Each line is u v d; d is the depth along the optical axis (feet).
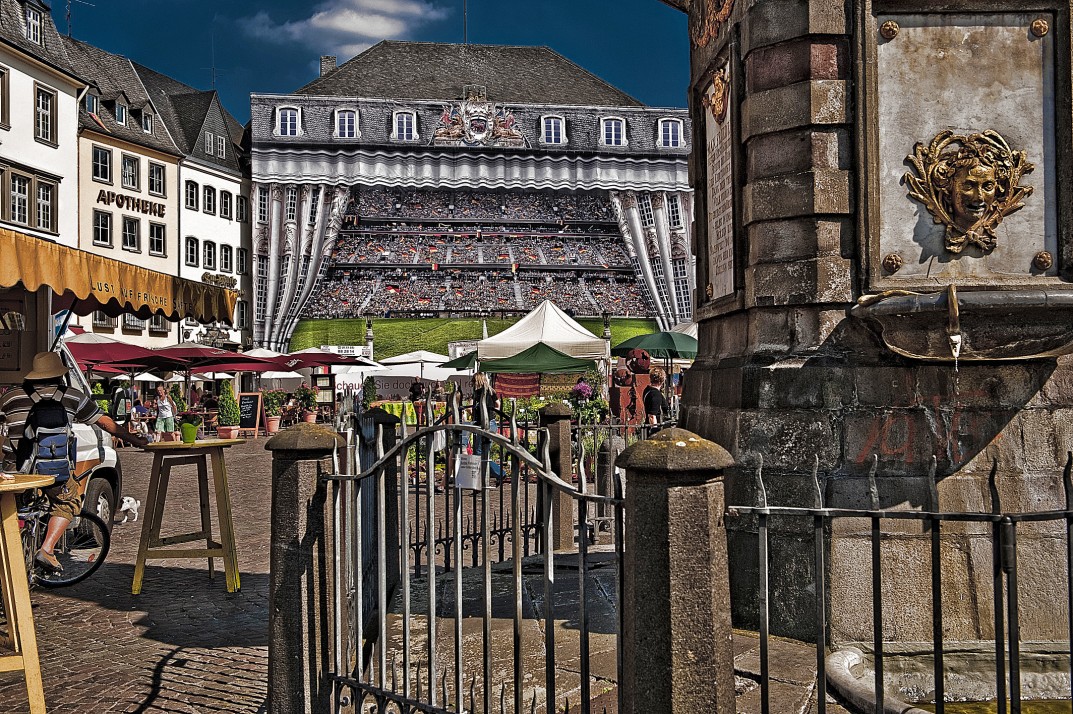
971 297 14.39
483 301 163.02
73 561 27.63
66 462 23.52
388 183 163.94
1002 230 16.30
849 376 16.12
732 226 18.86
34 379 23.26
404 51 179.42
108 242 132.57
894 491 15.72
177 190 146.00
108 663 17.39
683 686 8.16
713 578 8.25
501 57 182.09
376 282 162.20
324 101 162.91
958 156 16.26
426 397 15.40
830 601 15.52
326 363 70.03
